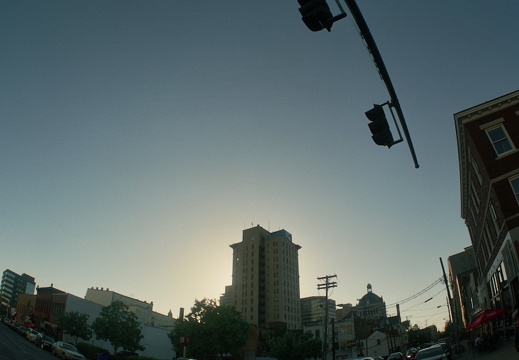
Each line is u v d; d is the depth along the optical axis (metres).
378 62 6.28
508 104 26.12
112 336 48.84
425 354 21.44
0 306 118.56
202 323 49.00
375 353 88.38
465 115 26.88
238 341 48.81
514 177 24.50
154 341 69.62
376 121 7.19
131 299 92.06
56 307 64.75
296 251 156.00
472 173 29.75
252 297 136.62
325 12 5.14
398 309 69.50
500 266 29.20
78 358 32.50
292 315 139.12
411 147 7.74
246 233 148.50
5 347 29.59
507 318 28.50
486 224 30.86
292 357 65.06
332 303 161.75
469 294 64.00
